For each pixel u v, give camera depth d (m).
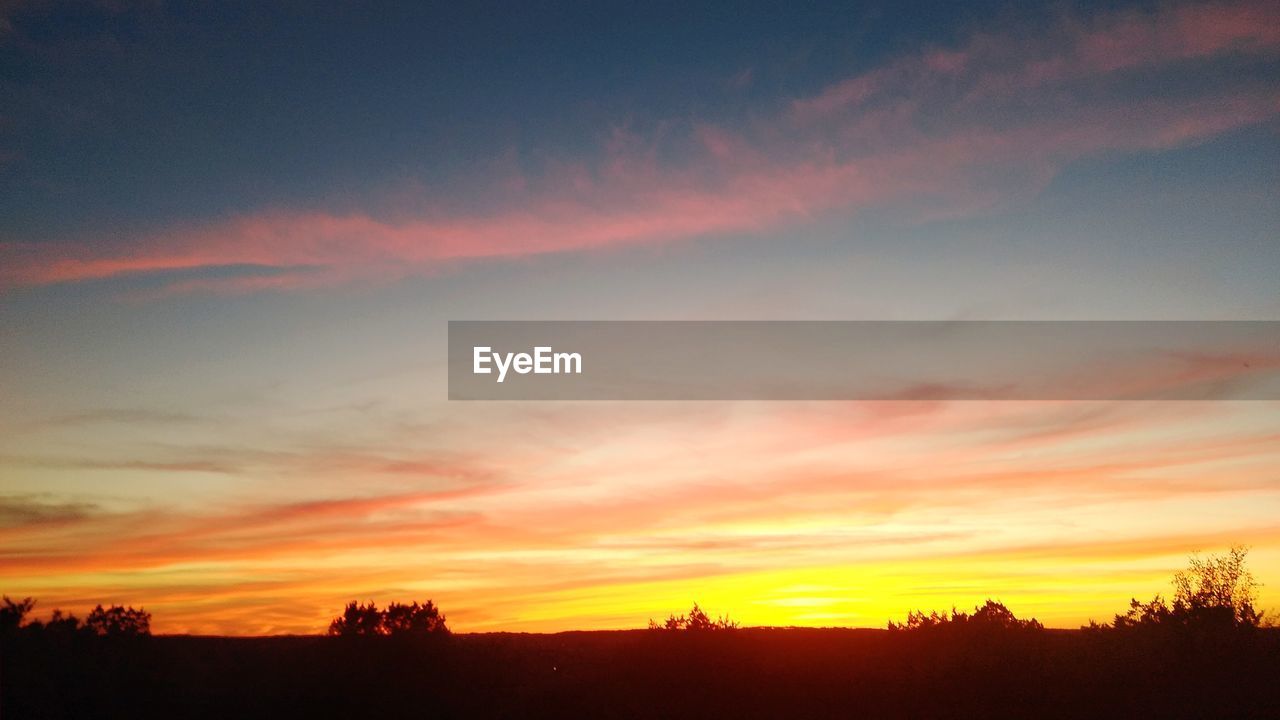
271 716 19.48
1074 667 24.91
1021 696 23.03
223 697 20.06
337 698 20.28
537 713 21.44
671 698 23.00
